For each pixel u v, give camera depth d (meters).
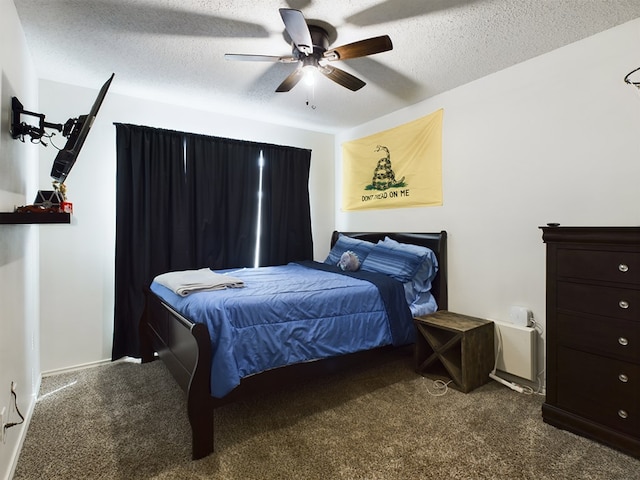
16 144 1.82
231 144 3.65
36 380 2.40
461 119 2.95
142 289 3.00
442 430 1.90
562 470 1.58
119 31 2.12
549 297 2.00
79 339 2.90
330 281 2.68
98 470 1.58
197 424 1.67
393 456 1.68
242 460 1.65
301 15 1.58
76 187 2.91
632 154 2.01
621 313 1.72
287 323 2.05
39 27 2.06
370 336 2.40
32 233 2.40
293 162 4.13
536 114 2.44
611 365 1.75
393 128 3.64
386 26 2.05
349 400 2.25
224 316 1.82
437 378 2.57
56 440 1.81
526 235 2.51
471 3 1.84
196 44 2.28
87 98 2.95
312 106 3.42
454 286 3.02
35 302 2.49
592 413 1.81
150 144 3.16
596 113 2.14
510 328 2.49
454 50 2.34
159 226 3.20
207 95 3.16
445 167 3.09
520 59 2.47
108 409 2.15
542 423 1.98
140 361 2.98
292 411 2.11
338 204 4.54
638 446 1.64
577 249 1.88
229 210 3.62
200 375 1.67
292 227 4.13
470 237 2.89
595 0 1.81
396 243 3.30
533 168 2.46
